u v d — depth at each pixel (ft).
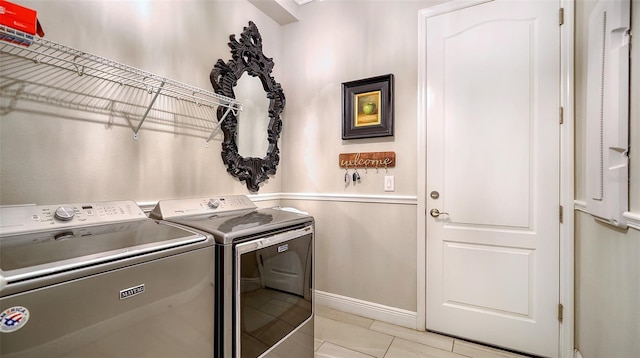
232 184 6.77
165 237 3.44
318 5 7.97
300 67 8.25
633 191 3.19
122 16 4.66
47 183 3.85
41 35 3.49
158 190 5.20
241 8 7.03
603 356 4.02
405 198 6.79
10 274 2.15
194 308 3.48
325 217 7.84
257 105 7.48
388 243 7.02
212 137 6.14
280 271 4.75
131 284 2.82
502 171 5.90
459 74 6.26
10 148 3.56
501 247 5.92
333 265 7.72
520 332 5.76
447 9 6.37
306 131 8.14
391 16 6.99
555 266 5.49
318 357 5.60
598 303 4.22
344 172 7.57
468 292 6.21
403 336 6.37
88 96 4.26
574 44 5.30
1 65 3.50
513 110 5.80
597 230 4.27
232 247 3.88
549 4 5.52
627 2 3.29
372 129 7.09
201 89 5.66
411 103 6.76
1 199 3.49
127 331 2.79
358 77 7.38
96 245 2.96
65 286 2.38
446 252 6.41
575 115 5.28
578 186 5.18
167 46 5.34
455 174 6.31
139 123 4.87
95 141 4.34
